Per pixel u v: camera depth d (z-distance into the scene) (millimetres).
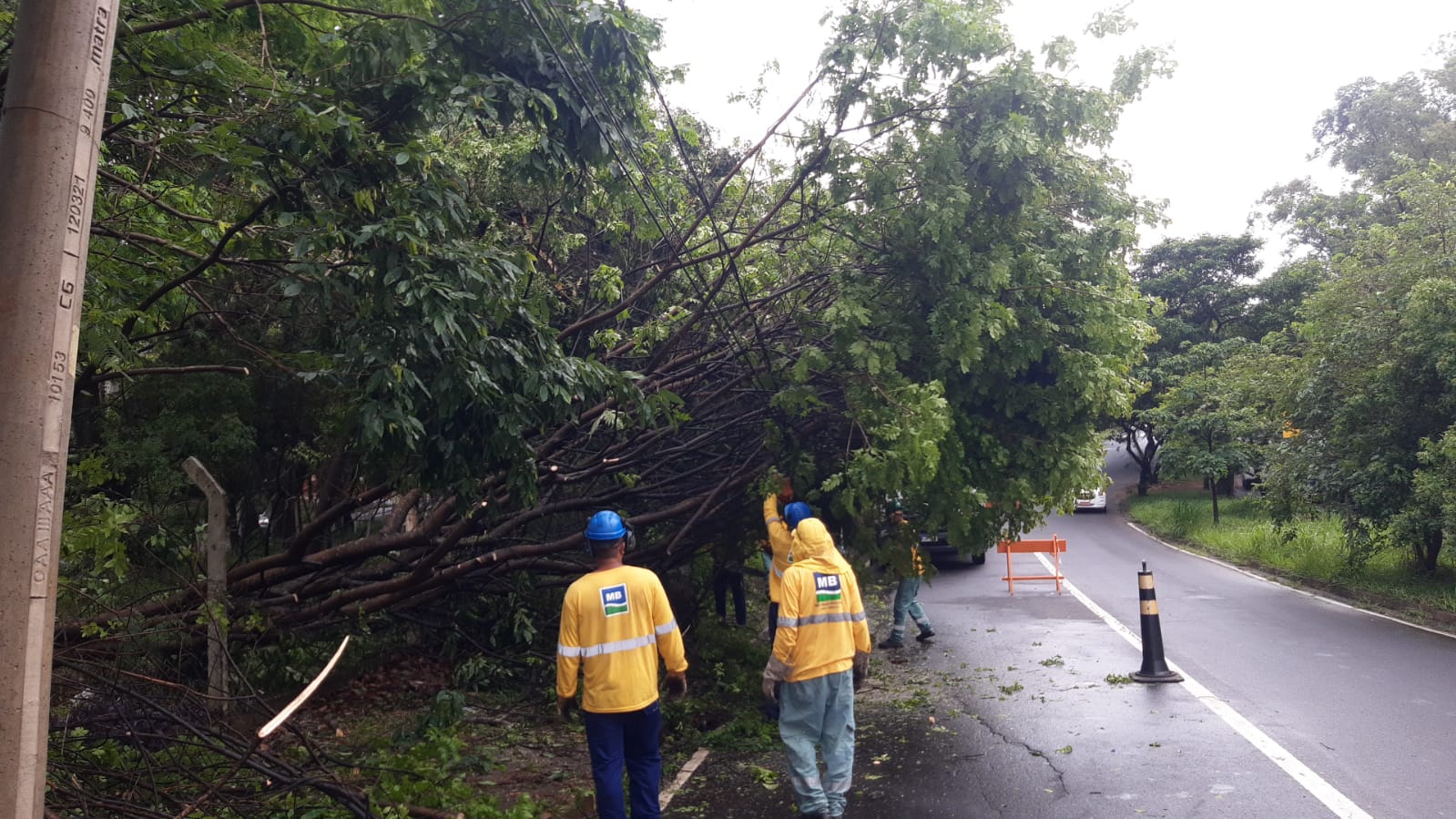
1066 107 6926
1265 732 7332
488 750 7039
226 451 9180
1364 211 28297
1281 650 10609
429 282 5035
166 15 5586
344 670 8688
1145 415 35094
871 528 7695
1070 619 13055
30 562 2756
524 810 5512
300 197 5402
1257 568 19000
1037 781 6352
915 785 6348
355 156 5316
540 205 9234
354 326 5262
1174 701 8367
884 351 6816
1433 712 7867
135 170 6480
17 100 2836
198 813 4898
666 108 7090
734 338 7617
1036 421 7379
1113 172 7672
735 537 8703
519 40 6098
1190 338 40031
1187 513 28031
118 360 5480
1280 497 16688
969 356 6582
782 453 7578
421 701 8469
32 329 2785
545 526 9852
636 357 8211
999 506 7223
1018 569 19000
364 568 8805
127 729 4797
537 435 7957
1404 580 15133
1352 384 15023
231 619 7219
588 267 9164
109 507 5480
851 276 7164
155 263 6664
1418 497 13844
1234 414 21875
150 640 6117
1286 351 19312
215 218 6766
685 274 8211
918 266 7117
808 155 7312
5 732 2689
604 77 6457
